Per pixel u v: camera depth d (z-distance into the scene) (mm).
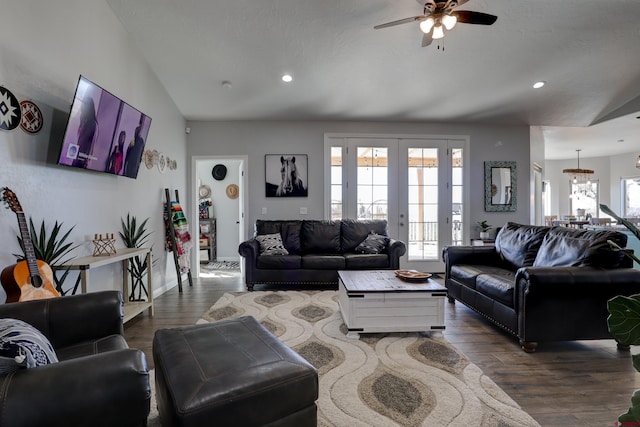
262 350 1424
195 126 5094
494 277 2789
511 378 1981
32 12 2184
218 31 3252
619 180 8977
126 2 2949
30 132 2170
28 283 1823
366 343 2453
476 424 1535
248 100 4535
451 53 3549
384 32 3240
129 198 3412
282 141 5160
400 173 5242
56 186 2396
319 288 4254
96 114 2537
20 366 909
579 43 3361
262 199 5160
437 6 2312
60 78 2439
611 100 4598
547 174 10094
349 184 5191
